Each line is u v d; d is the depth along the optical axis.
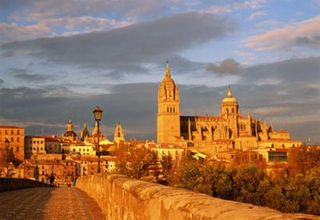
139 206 12.70
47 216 27.88
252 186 101.25
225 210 6.55
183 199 8.26
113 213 20.80
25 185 74.06
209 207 7.03
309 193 86.12
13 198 43.44
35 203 37.66
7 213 29.61
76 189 68.88
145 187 12.84
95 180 39.56
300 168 185.00
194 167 111.19
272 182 99.31
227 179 103.69
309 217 5.59
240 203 7.04
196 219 7.10
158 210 9.87
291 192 88.38
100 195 32.34
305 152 189.88
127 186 15.62
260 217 5.77
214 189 101.94
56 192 56.47
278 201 88.50
